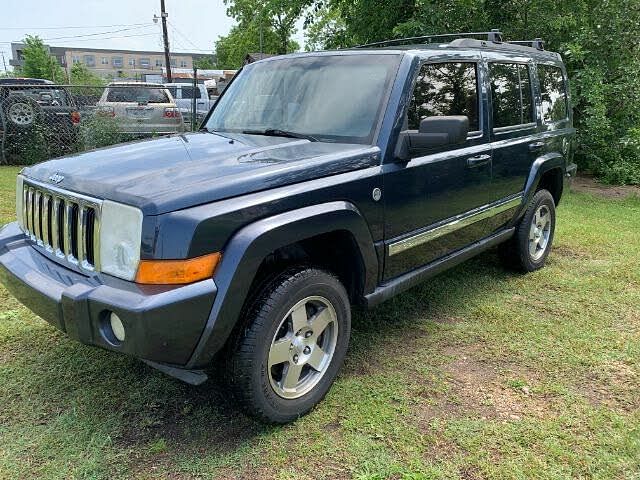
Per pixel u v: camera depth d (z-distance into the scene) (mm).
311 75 3736
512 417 2896
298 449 2635
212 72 39219
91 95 12398
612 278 5016
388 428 2789
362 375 3307
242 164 2791
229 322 2480
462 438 2713
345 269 3229
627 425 2824
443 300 4500
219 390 3115
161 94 12516
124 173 2707
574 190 9766
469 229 4070
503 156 4301
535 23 10438
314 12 12547
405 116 3363
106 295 2361
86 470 2459
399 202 3297
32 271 2801
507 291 4707
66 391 3070
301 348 2854
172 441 2684
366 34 11953
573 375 3334
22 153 11531
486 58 4238
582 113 10320
